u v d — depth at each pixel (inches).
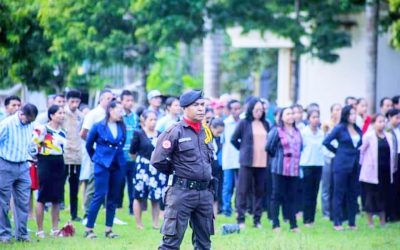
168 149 623.2
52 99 1003.9
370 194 973.2
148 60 1596.9
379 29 1663.4
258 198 937.5
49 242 800.3
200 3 1510.8
